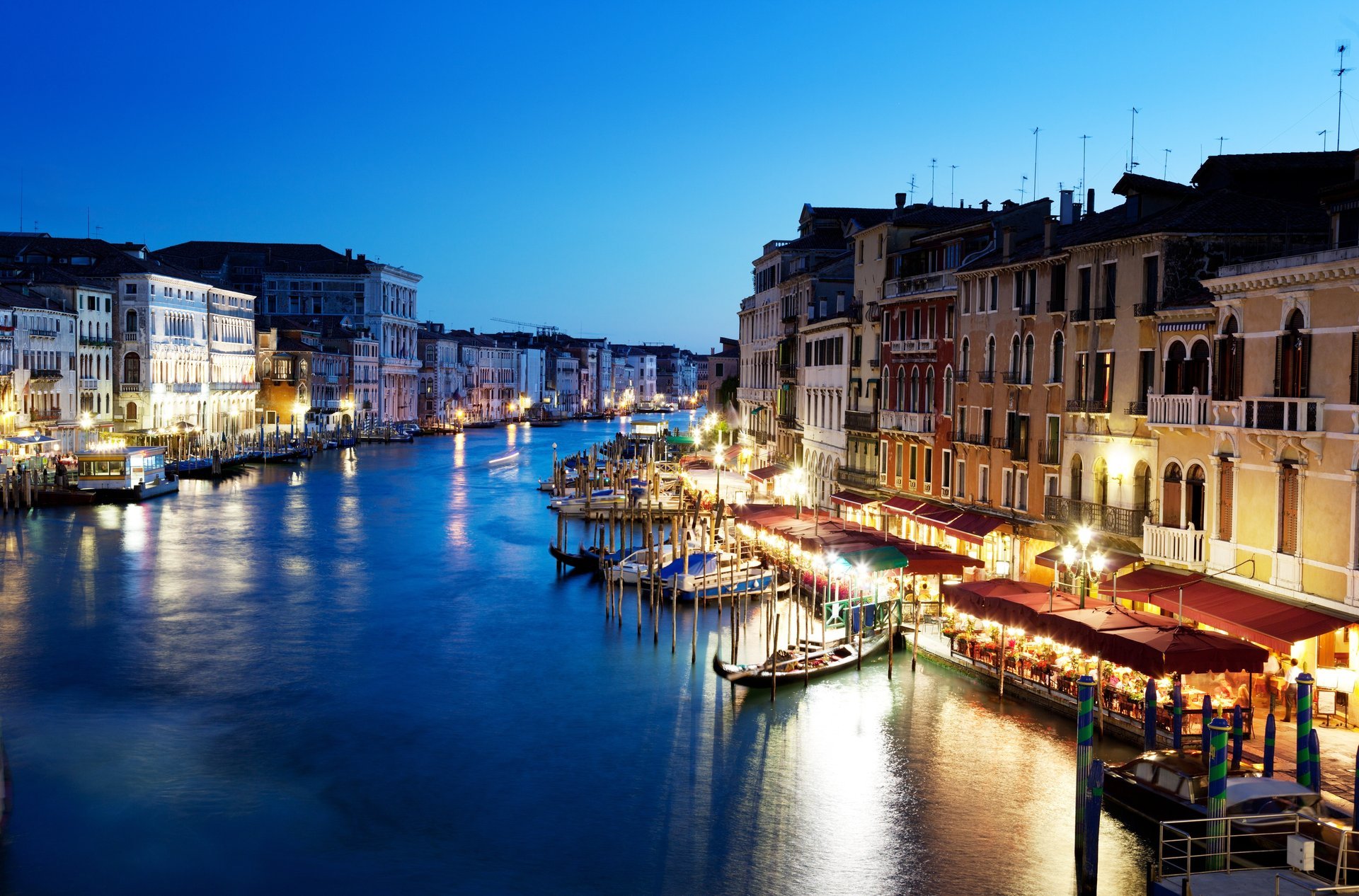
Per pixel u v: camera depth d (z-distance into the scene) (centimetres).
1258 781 2089
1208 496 2967
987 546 4078
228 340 11619
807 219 7294
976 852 2298
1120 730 2738
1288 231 3145
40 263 9319
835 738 2892
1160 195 3519
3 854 2288
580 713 3120
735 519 5106
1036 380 3834
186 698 3231
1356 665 2566
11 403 7662
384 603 4459
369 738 2930
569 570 5234
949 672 3403
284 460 11144
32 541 5722
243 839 2364
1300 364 2650
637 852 2323
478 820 2462
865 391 5372
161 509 7138
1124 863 2198
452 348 18138
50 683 3334
